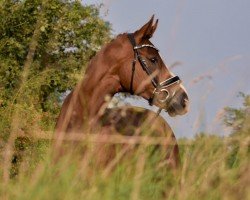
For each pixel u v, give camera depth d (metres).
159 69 12.23
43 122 24.62
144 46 12.10
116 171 7.59
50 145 10.37
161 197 7.61
